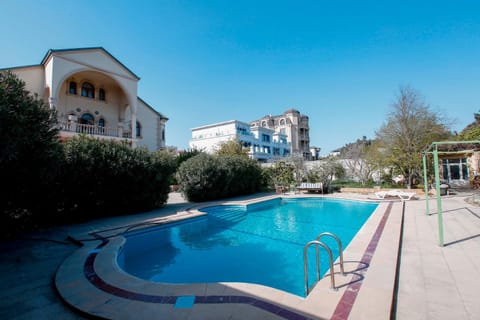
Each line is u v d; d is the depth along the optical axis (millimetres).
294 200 16609
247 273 5227
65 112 19750
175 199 16281
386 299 3168
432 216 8984
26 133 5832
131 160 10781
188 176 14656
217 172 15578
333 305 3055
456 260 4656
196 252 6633
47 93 17703
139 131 25281
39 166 6555
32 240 6789
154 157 12000
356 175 21875
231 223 10164
